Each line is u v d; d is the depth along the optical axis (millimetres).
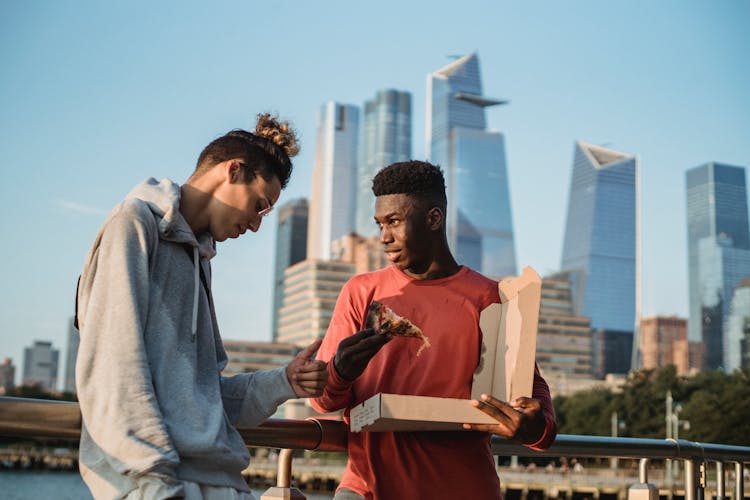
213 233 2232
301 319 153250
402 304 2727
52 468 63781
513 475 56500
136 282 1982
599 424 72188
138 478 1843
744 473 4227
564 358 142375
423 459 2559
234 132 2273
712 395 66125
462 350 2664
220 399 2098
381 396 2250
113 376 1866
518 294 2525
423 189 2711
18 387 90875
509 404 2365
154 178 2230
